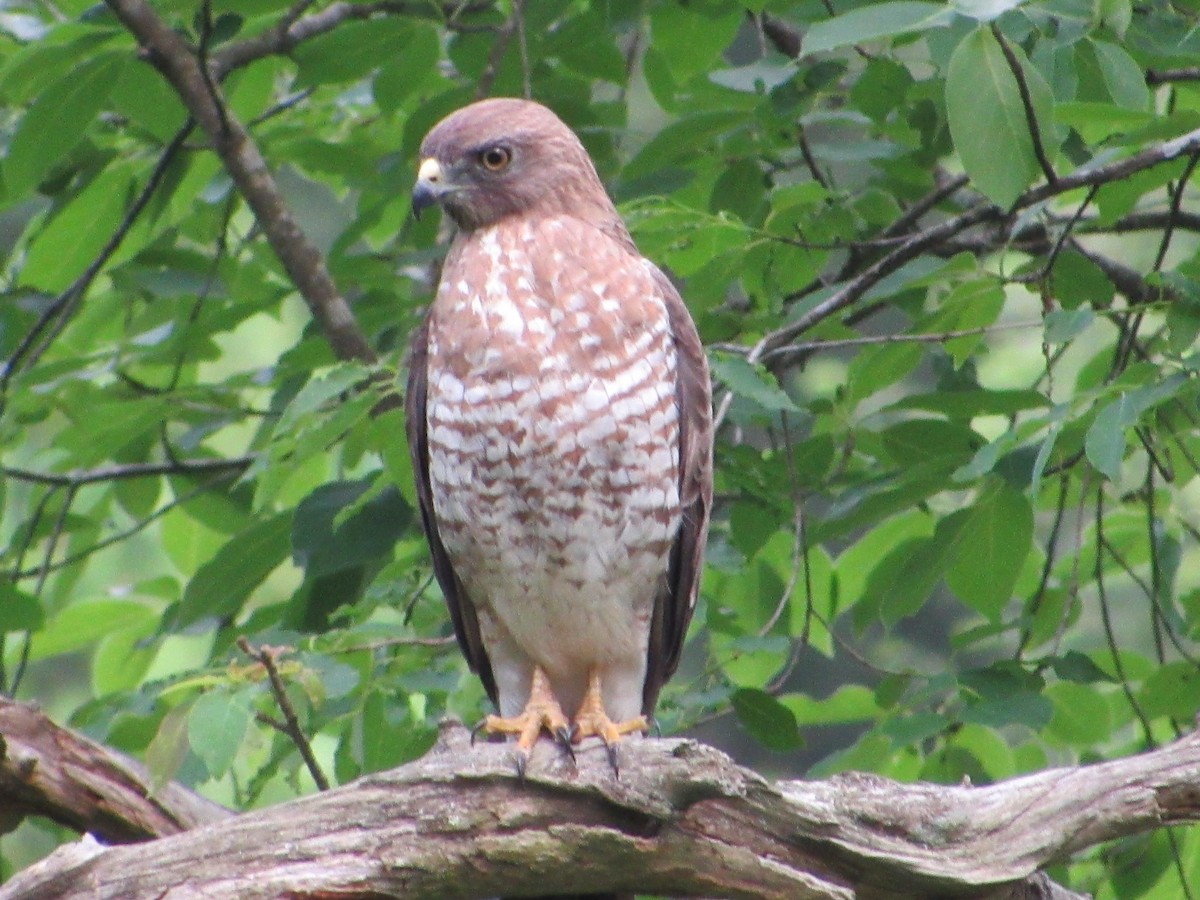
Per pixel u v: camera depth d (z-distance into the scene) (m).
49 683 19.27
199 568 10.09
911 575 9.33
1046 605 10.23
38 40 9.72
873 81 9.55
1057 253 8.71
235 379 10.41
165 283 10.78
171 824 8.02
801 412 8.95
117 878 6.38
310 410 8.07
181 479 11.79
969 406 9.02
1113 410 7.36
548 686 8.39
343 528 9.55
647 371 8.20
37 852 16.33
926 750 10.45
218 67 10.60
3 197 10.55
